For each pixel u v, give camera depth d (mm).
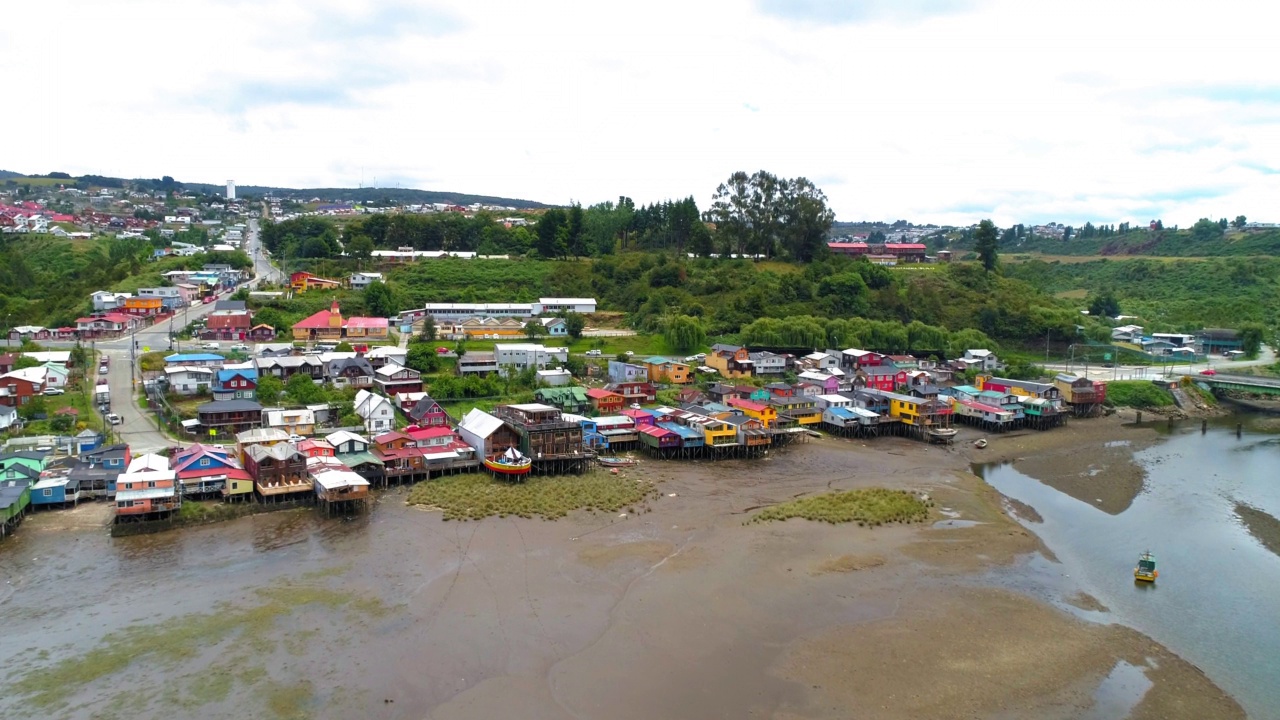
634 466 85125
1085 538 65312
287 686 41281
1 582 52875
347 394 101688
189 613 49000
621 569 56375
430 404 93625
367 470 73312
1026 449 99812
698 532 64500
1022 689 42000
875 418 105312
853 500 71625
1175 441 105000
